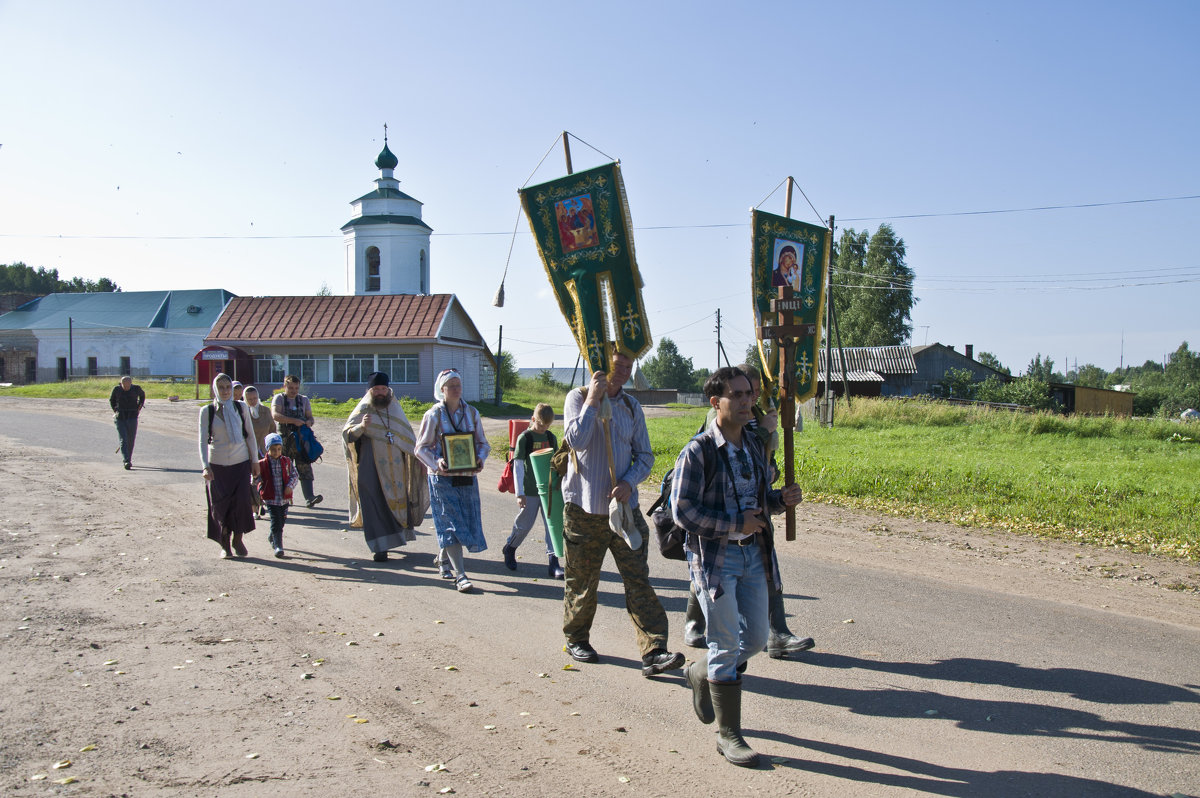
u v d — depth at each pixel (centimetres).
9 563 792
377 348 4309
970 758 406
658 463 1731
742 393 407
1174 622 644
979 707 471
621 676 522
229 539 843
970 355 5606
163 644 568
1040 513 1114
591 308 577
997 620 645
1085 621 645
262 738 420
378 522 834
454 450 725
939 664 545
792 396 459
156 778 374
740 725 412
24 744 407
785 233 683
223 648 562
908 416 2794
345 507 1192
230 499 836
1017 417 2541
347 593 716
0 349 6225
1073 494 1245
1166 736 432
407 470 850
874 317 6575
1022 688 501
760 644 417
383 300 4438
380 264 4716
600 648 579
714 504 406
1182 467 1609
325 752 405
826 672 531
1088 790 373
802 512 1173
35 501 1162
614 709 468
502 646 577
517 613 659
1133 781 382
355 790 366
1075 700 481
